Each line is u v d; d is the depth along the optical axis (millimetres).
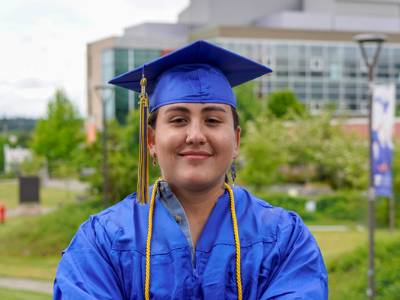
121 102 51750
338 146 38438
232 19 77500
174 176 2557
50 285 18484
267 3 78500
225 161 2570
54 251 22859
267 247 2574
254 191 35812
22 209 34594
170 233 2547
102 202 27344
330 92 68562
